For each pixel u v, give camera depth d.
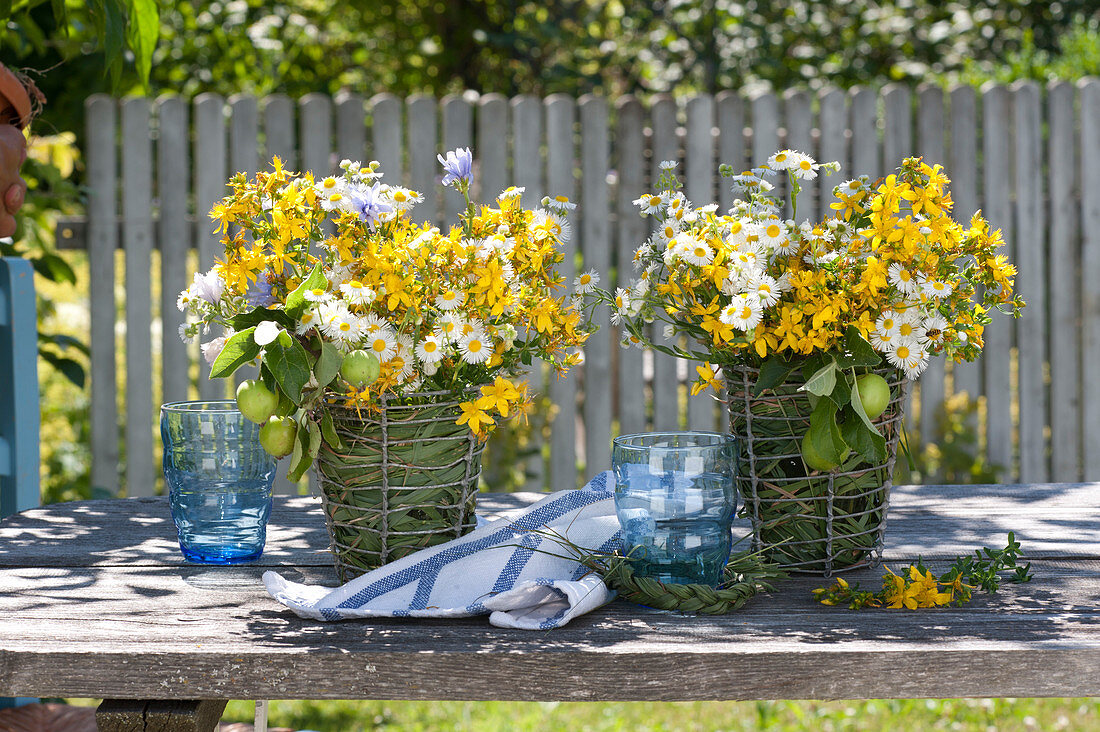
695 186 4.61
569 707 3.93
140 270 4.52
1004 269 1.55
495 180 4.59
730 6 6.92
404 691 1.33
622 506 1.53
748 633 1.40
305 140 4.54
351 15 8.82
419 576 1.52
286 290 1.54
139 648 1.35
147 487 4.58
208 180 4.48
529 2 7.85
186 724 1.36
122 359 6.76
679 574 1.51
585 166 4.59
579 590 1.45
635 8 7.44
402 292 1.45
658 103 4.59
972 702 3.86
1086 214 4.72
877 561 1.70
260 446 1.74
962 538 1.88
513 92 8.04
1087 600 1.53
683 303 1.60
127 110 4.45
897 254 1.51
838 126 4.62
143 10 3.05
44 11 4.04
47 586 1.62
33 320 2.59
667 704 3.95
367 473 1.56
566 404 4.66
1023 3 7.66
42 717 2.11
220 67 7.40
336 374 1.44
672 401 4.64
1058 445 4.81
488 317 1.52
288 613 1.50
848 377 1.53
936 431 4.77
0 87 1.94
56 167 3.90
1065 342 4.78
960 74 6.84
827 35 7.43
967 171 4.70
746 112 4.79
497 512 2.11
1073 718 3.72
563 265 4.67
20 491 2.56
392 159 4.54
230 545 1.75
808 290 1.51
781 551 1.66
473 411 1.50
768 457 1.62
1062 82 4.68
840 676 1.32
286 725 3.74
